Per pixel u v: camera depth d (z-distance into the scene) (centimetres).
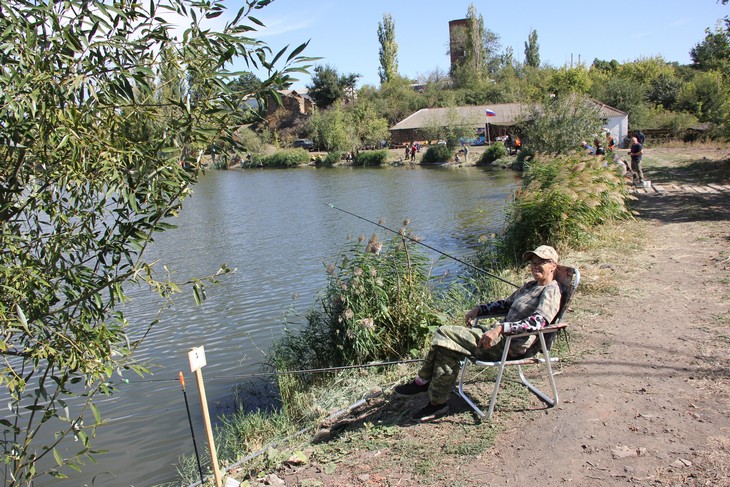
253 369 873
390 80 9988
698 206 1476
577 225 1118
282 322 1100
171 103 398
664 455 391
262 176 5628
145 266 428
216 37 400
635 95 5241
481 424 468
